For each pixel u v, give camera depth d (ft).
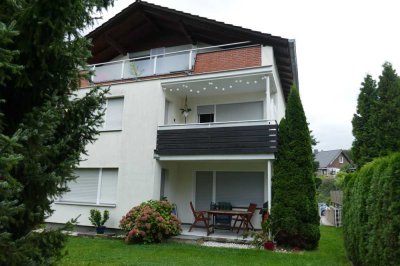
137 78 43.93
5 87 12.12
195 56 42.34
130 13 47.50
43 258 11.33
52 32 11.59
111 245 30.76
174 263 23.59
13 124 12.18
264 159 34.63
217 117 44.70
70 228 12.62
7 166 8.87
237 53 39.52
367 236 21.15
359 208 22.62
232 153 35.55
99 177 41.68
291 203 31.73
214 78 37.81
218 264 23.58
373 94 65.00
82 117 14.17
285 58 42.75
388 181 16.87
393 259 15.87
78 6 12.19
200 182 44.06
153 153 39.14
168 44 50.16
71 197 42.60
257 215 39.99
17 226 11.36
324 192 108.78
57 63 12.69
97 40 51.24
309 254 28.68
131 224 33.06
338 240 38.86
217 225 36.88
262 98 42.63
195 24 43.75
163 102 41.04
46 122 10.99
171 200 43.32
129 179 39.68
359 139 63.98
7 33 9.22
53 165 12.15
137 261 24.14
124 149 40.81
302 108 34.60
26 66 11.72
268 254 27.71
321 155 196.54
